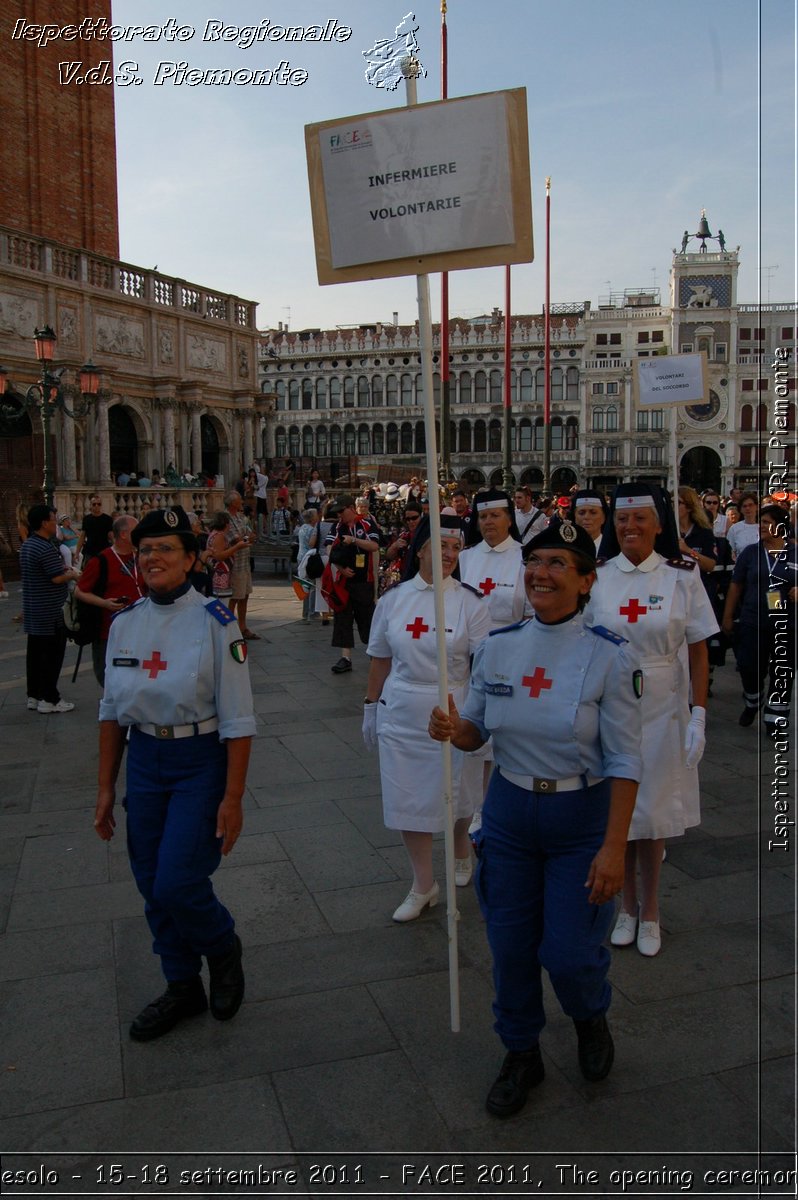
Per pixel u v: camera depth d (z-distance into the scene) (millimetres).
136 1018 3492
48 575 8539
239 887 4766
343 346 74688
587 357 71375
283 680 10297
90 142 28281
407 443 74375
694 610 4227
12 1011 3631
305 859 5129
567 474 72625
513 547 5941
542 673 2971
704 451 71438
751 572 7871
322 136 3332
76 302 24422
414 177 3227
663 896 4684
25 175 26078
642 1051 3348
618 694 2881
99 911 4516
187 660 3365
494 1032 3463
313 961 4016
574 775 2961
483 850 3131
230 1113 3008
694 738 4094
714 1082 3156
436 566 3297
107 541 9211
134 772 3484
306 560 14547
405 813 4270
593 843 2955
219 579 12797
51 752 7359
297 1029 3496
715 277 69000
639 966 3982
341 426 75250
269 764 6957
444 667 3309
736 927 4340
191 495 25828
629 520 4270
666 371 7180
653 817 3959
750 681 7984
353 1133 2910
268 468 32250
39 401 22328
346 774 6695
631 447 71188
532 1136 2893
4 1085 3160
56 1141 2879
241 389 31781
